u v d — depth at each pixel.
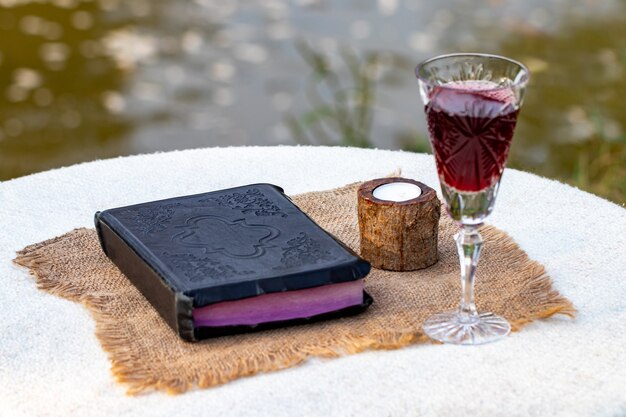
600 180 2.27
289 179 1.43
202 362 1.09
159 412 1.04
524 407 1.04
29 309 1.18
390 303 1.17
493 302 1.17
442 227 1.31
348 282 1.14
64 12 3.75
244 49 3.35
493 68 1.12
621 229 1.31
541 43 3.19
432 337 1.12
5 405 1.06
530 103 2.74
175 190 1.41
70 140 2.73
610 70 2.94
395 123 2.73
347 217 1.32
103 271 1.24
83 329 1.15
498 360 1.09
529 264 1.22
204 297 1.10
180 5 3.82
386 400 1.05
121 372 1.08
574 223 1.32
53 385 1.08
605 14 3.45
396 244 1.21
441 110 1.07
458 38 3.30
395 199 1.22
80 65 3.25
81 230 1.31
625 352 1.10
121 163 1.49
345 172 1.45
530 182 1.42
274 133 2.76
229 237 1.18
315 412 1.04
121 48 3.39
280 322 1.13
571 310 1.15
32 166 2.55
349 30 3.43
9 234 1.32
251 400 1.05
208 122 2.84
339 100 2.35
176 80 3.12
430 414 1.04
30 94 3.02
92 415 1.04
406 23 3.48
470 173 1.08
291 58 3.26
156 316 1.16
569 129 2.58
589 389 1.06
